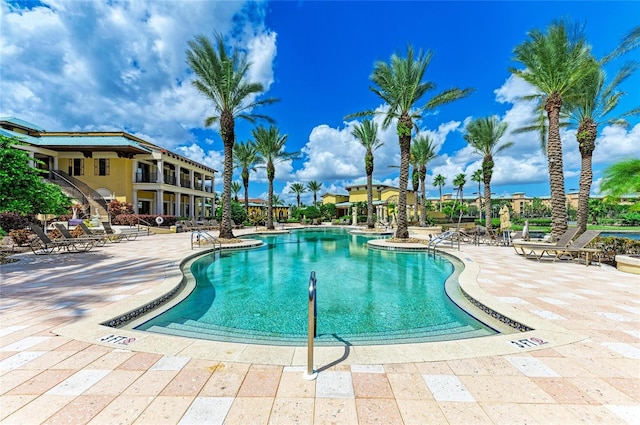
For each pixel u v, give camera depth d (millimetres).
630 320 3602
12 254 9570
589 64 10328
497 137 19703
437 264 9320
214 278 7316
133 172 26172
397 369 2445
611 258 8164
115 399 2014
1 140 8031
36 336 3068
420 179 28250
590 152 12625
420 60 14133
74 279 5883
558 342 2957
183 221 24188
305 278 7348
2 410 1887
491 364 2531
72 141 24062
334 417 1845
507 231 15203
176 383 2217
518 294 4855
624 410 1910
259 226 30672
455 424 1779
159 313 4379
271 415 1859
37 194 8562
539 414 1872
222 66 14117
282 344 3523
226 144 15125
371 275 7688
